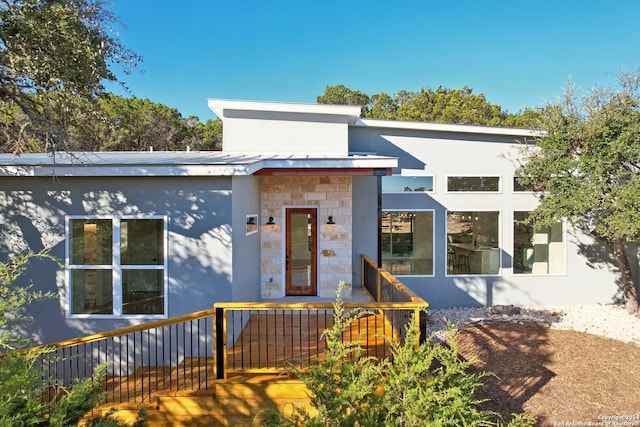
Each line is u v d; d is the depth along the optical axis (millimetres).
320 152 9734
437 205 10500
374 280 8203
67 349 5688
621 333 8555
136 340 5758
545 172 9109
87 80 5484
